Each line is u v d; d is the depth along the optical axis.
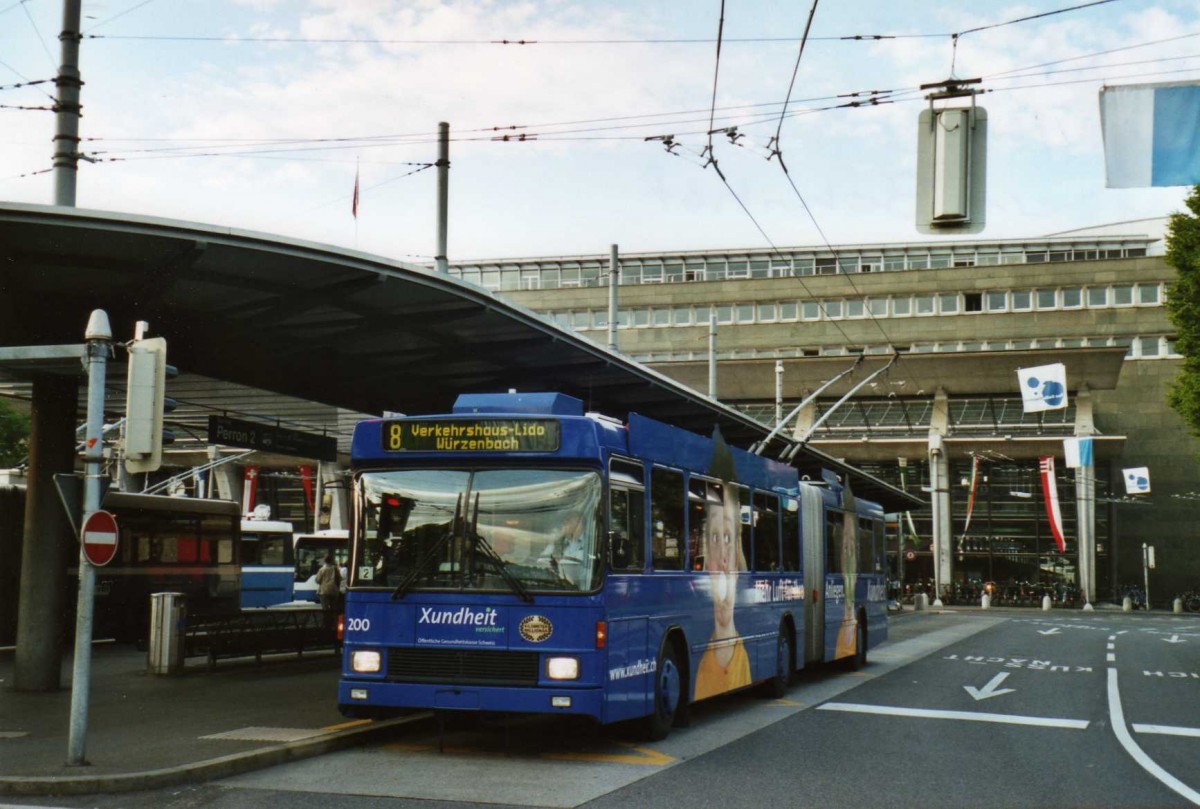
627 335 79.31
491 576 10.52
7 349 9.79
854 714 14.76
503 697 10.26
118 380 19.23
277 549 36.31
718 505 14.20
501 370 19.45
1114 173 12.11
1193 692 18.84
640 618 11.34
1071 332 73.88
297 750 10.49
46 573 15.56
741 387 73.25
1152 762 11.18
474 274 85.81
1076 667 23.88
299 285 13.80
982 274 74.88
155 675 17.97
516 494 10.70
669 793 9.02
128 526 26.73
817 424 31.02
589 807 8.40
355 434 11.17
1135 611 66.88
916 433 71.00
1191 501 72.81
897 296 75.94
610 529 10.66
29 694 15.03
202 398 22.77
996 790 9.48
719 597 13.97
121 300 14.11
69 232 11.40
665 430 12.41
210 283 13.43
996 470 73.38
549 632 10.32
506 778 9.57
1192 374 32.34
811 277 77.00
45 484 15.65
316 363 18.14
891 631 38.34
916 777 10.03
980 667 23.27
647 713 11.50
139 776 8.95
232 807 8.30
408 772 9.83
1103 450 68.31
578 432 10.69
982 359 68.12
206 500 29.52
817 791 9.24
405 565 10.74
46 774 8.98
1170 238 33.00
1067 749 12.02
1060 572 72.50
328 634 21.52
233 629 19.52
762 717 14.27
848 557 21.72
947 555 69.88
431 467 10.94
